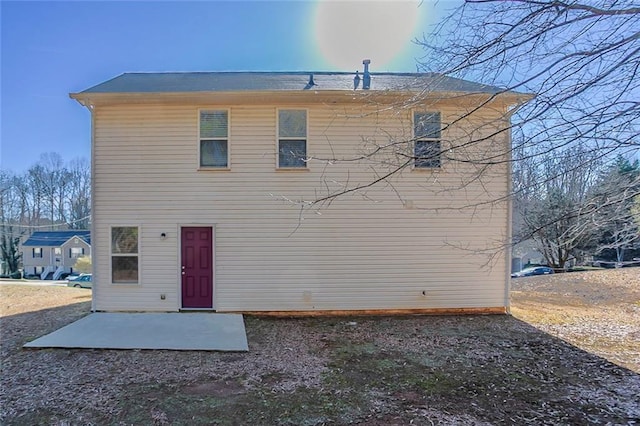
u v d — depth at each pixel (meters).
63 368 5.25
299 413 3.99
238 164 8.66
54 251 36.56
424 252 8.78
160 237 8.59
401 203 8.76
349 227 8.70
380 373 5.20
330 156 8.66
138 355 5.84
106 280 8.61
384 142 8.34
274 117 8.69
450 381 4.93
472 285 8.84
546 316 8.74
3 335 6.82
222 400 4.29
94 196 8.59
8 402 4.18
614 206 3.36
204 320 7.88
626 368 5.44
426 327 7.71
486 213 8.78
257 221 8.64
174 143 8.63
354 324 7.91
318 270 8.67
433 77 3.64
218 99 8.45
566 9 2.79
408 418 3.90
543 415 4.00
